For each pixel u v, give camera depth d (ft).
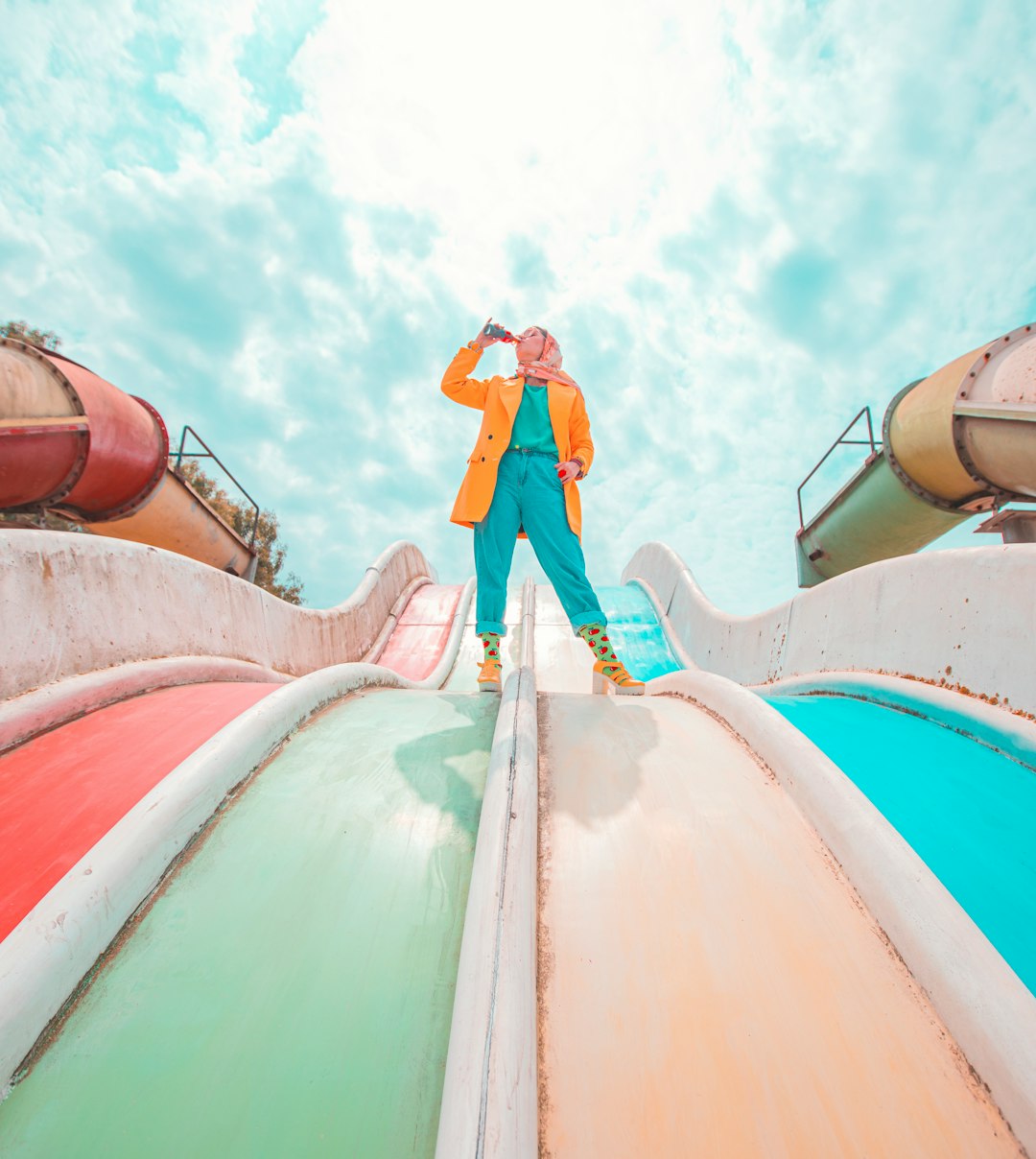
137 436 26.14
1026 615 9.77
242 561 36.45
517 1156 3.60
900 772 8.84
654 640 30.66
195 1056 4.60
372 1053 4.63
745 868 6.10
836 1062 4.50
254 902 5.87
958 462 21.12
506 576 11.44
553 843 6.40
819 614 15.88
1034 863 6.97
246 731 7.81
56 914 5.18
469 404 12.28
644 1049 4.56
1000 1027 4.42
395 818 6.99
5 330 54.60
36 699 9.24
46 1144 4.09
